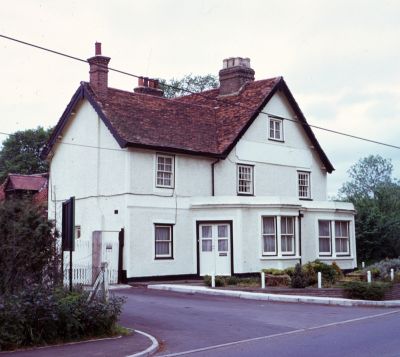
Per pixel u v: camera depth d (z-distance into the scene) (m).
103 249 26.42
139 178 27.53
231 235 28.66
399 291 22.95
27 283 14.39
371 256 40.19
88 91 28.88
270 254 29.30
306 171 35.88
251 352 11.60
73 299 13.19
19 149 59.69
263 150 33.16
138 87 34.16
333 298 20.91
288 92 34.69
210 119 33.19
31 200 17.47
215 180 30.58
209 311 18.08
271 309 18.70
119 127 27.55
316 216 32.50
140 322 15.93
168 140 28.88
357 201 42.22
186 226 29.11
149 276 27.30
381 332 13.81
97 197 28.56
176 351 12.05
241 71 34.94
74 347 11.97
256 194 32.38
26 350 11.55
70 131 30.77
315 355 11.05
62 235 15.03
